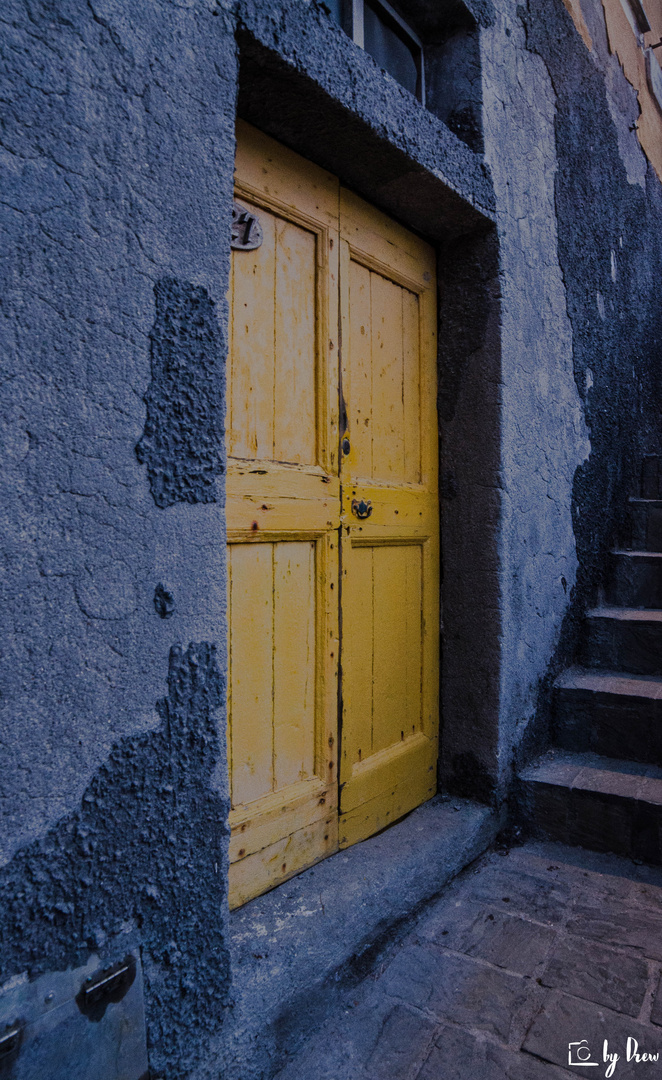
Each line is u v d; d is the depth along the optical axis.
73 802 1.05
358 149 1.78
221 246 1.28
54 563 1.03
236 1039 1.30
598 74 3.22
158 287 1.17
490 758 2.28
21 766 0.99
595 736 2.55
